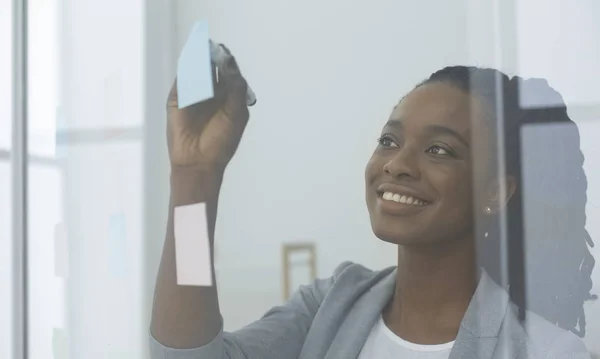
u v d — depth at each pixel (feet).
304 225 2.27
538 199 2.00
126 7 2.60
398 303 2.17
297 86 2.28
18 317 2.92
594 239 1.99
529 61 2.05
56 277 2.82
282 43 2.32
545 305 1.99
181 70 2.43
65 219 2.78
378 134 2.18
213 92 2.36
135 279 2.62
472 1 2.11
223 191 2.35
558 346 1.95
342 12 2.24
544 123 2.01
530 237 2.00
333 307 2.23
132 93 2.61
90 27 2.73
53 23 2.83
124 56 2.62
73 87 2.78
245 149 2.33
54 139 2.85
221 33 2.40
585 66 1.99
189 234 2.31
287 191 2.29
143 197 2.60
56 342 2.80
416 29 2.16
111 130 2.66
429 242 2.06
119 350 2.66
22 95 2.95
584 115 1.99
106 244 2.68
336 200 2.23
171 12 2.50
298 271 2.29
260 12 2.35
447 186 2.03
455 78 2.10
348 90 2.24
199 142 2.35
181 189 2.33
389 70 2.19
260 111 2.33
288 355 2.23
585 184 1.99
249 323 2.33
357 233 2.21
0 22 2.99
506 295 2.01
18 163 2.95
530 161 2.01
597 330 1.96
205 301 2.23
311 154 2.27
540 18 2.04
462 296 2.05
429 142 2.06
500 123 2.02
